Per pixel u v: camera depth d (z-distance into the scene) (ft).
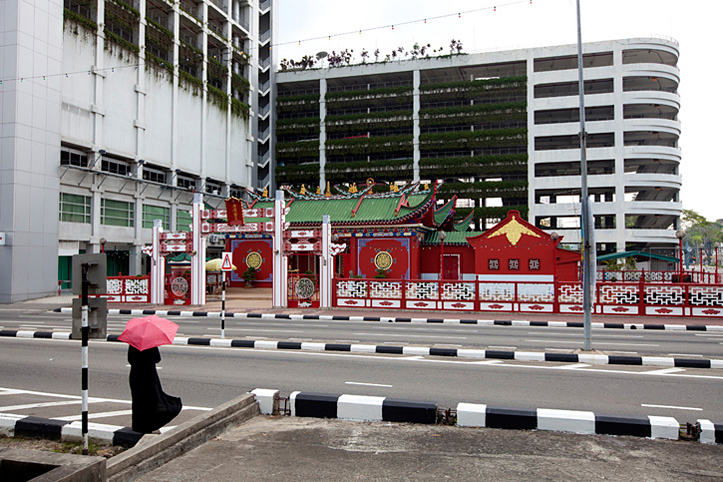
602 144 206.08
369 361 38.88
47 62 112.57
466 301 77.92
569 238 193.16
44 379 33.35
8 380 33.06
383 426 23.25
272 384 31.32
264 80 226.58
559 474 17.57
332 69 222.89
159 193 156.66
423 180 212.84
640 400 27.55
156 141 152.05
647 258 185.26
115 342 48.88
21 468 14.07
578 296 73.97
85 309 20.18
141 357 20.75
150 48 154.92
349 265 127.34
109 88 134.41
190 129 167.73
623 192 189.37
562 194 210.18
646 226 212.43
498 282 76.54
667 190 201.67
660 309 71.36
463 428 22.99
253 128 210.59
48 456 14.25
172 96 158.81
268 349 44.83
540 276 94.38
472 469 17.99
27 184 107.96
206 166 175.83
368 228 121.60
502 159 200.03
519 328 62.64
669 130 193.16
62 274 124.67
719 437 20.97
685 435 21.54
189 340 47.83
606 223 203.82
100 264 21.15
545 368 36.29
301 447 20.30
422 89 210.79
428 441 21.15
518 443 20.90
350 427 23.08
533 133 199.31
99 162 130.52
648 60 206.39
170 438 19.15
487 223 210.38
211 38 181.88
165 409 20.85
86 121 127.34
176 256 133.28
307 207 132.57
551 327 63.87
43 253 111.55
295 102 223.30
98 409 26.18
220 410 22.62
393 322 70.08
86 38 126.93
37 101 110.32
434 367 36.63
